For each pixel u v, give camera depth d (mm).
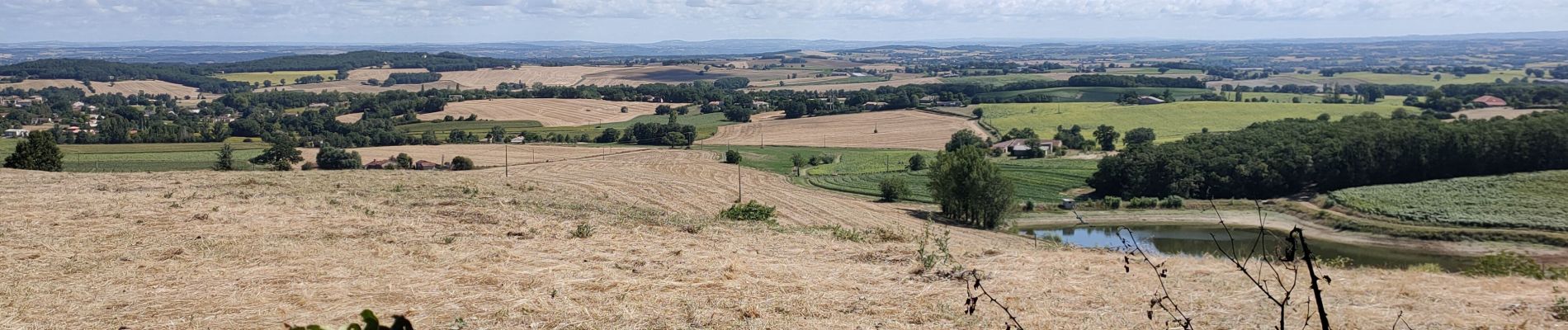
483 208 21000
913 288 10750
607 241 15359
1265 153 64750
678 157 84000
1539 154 63656
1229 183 64312
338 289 10141
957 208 49500
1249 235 51438
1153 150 68438
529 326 8398
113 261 12125
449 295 9820
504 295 9820
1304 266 12922
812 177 75875
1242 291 10570
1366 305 9812
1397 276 12367
